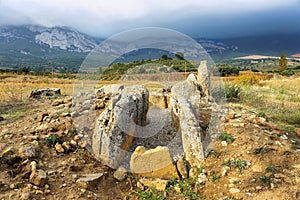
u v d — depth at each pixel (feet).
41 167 13.42
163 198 12.85
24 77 74.43
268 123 19.83
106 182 13.78
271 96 34.04
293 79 66.28
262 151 14.94
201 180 13.73
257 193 12.14
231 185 12.89
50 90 31.09
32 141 15.34
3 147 14.39
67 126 17.10
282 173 13.23
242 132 17.03
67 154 15.08
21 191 11.50
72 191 12.22
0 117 20.17
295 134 18.56
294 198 11.48
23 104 25.49
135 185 13.98
